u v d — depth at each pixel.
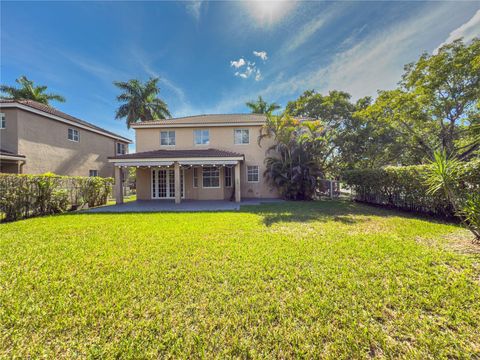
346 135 21.36
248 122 18.06
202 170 17.69
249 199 17.12
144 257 4.73
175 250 5.13
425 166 8.54
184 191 17.78
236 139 18.62
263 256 4.69
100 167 23.02
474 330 2.48
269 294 3.25
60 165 18.33
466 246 5.01
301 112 24.66
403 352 2.23
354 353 2.24
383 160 23.72
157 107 30.36
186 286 3.50
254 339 2.44
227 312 2.86
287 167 16.73
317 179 16.48
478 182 5.99
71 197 12.27
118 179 14.64
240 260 4.49
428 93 14.77
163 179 18.12
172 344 2.38
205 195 17.64
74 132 19.89
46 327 2.62
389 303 2.98
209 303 3.05
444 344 2.30
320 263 4.30
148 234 6.55
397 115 16.86
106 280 3.71
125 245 5.54
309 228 7.12
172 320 2.73
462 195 6.39
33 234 6.66
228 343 2.39
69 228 7.40
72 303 3.06
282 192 16.83
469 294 3.13
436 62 13.79
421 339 2.37
